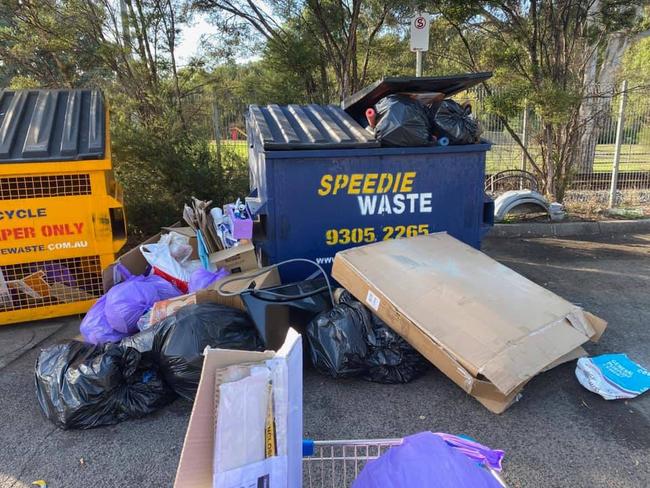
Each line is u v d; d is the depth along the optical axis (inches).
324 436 110.0
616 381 122.9
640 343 148.9
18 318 166.7
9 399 125.6
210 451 54.5
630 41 410.9
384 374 127.6
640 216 305.9
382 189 161.2
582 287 198.1
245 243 162.4
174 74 293.0
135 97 273.4
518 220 299.1
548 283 203.6
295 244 159.6
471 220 170.7
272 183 154.0
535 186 338.0
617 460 101.0
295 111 185.6
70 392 111.5
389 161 159.5
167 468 101.5
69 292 170.1
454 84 168.1
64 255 165.9
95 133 168.4
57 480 98.5
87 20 264.1
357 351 125.6
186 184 245.9
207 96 307.4
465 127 162.4
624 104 320.2
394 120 157.3
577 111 311.4
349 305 133.6
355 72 321.4
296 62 304.8
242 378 54.4
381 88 167.6
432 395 124.5
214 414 54.0
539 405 119.7
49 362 118.6
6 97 184.2
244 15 306.0
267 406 55.3
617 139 324.2
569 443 106.3
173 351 116.2
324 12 303.6
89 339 138.5
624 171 360.2
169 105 268.4
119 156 237.8
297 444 60.9
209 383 53.8
